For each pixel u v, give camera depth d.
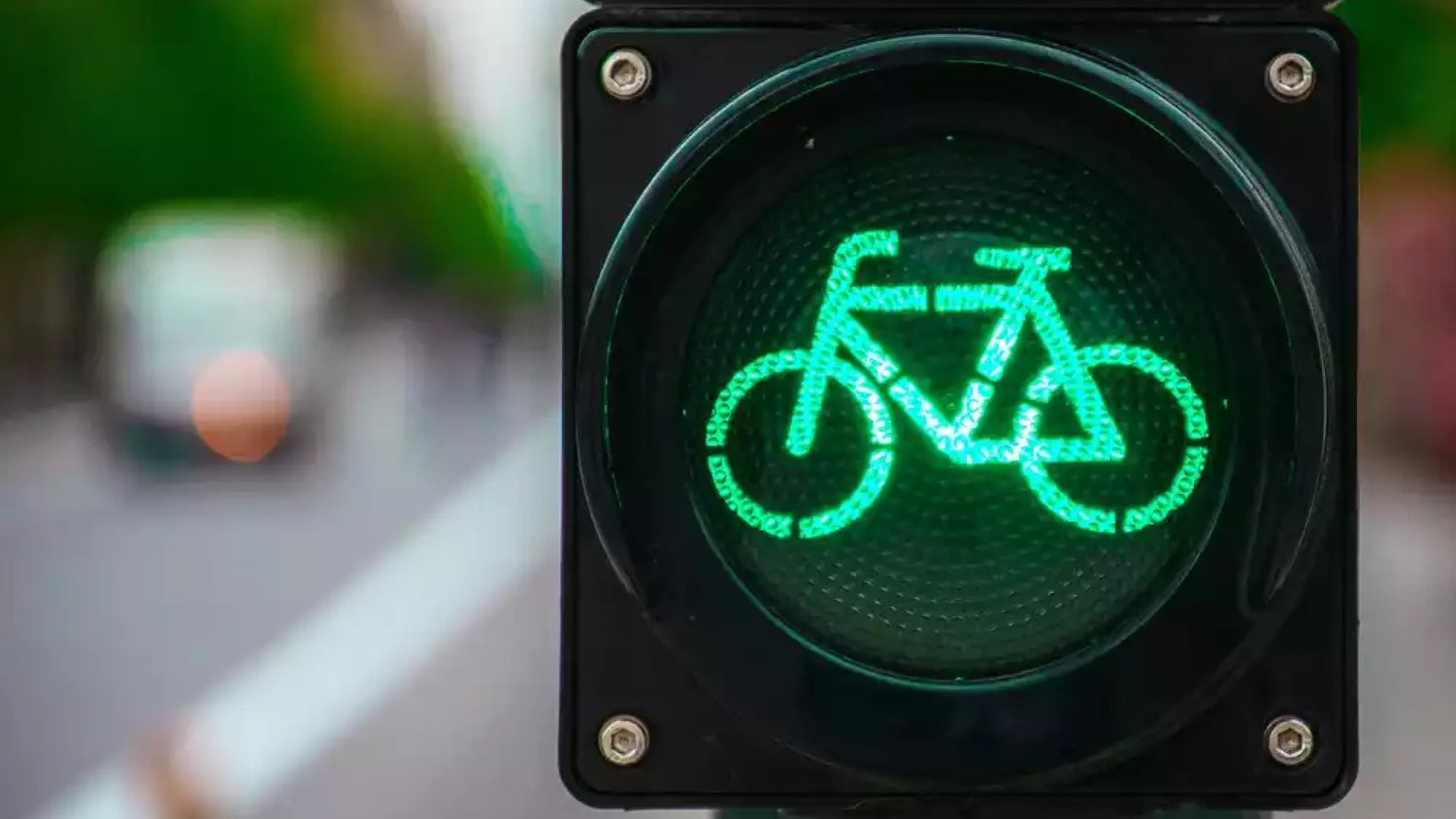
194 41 40.22
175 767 8.30
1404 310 17.03
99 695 10.70
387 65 53.56
